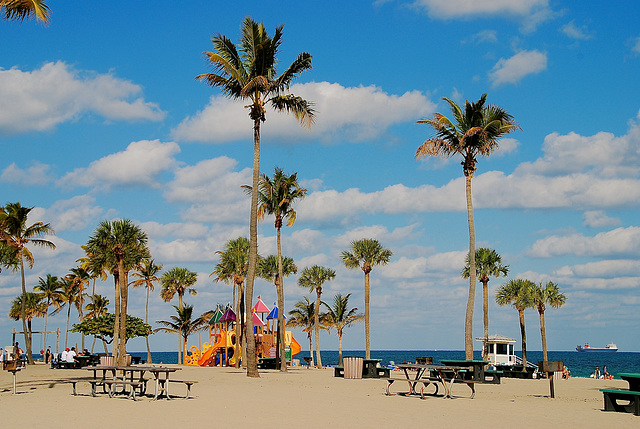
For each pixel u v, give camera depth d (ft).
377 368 106.73
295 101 101.40
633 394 54.54
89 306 250.57
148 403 56.24
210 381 87.61
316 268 193.47
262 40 98.84
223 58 96.32
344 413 51.06
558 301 203.62
